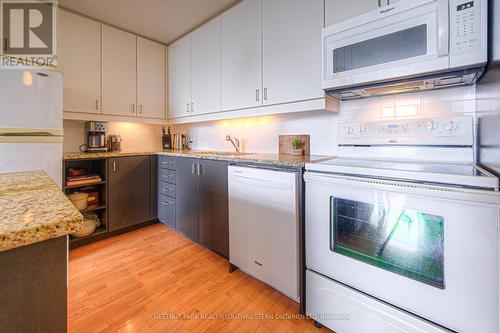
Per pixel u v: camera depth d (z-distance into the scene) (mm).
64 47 2217
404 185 979
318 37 1581
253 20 1973
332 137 1895
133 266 1876
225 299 1502
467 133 1278
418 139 1416
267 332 1252
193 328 1272
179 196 2373
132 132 3062
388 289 1047
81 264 1896
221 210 1910
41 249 424
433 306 936
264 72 1908
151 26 2564
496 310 816
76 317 1337
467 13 991
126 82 2668
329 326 1242
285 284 1437
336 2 1485
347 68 1343
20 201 519
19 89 1771
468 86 1327
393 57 1187
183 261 1958
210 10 2258
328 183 1211
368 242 1128
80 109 2338
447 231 895
